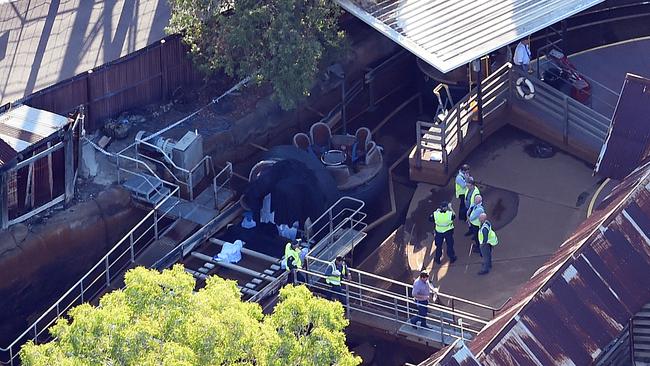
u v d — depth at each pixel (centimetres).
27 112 10806
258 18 11319
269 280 10431
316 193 10781
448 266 10612
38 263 10675
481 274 10494
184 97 11962
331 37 11744
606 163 10238
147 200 11019
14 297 10631
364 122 12650
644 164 9975
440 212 10444
